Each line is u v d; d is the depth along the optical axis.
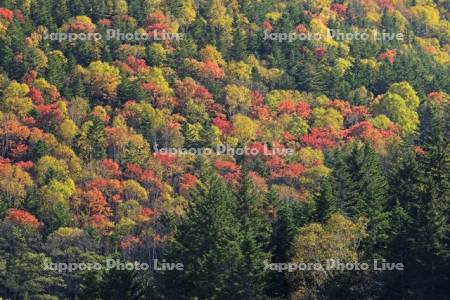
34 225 163.38
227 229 110.12
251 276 97.06
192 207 125.56
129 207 177.62
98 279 117.06
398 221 99.94
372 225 105.75
